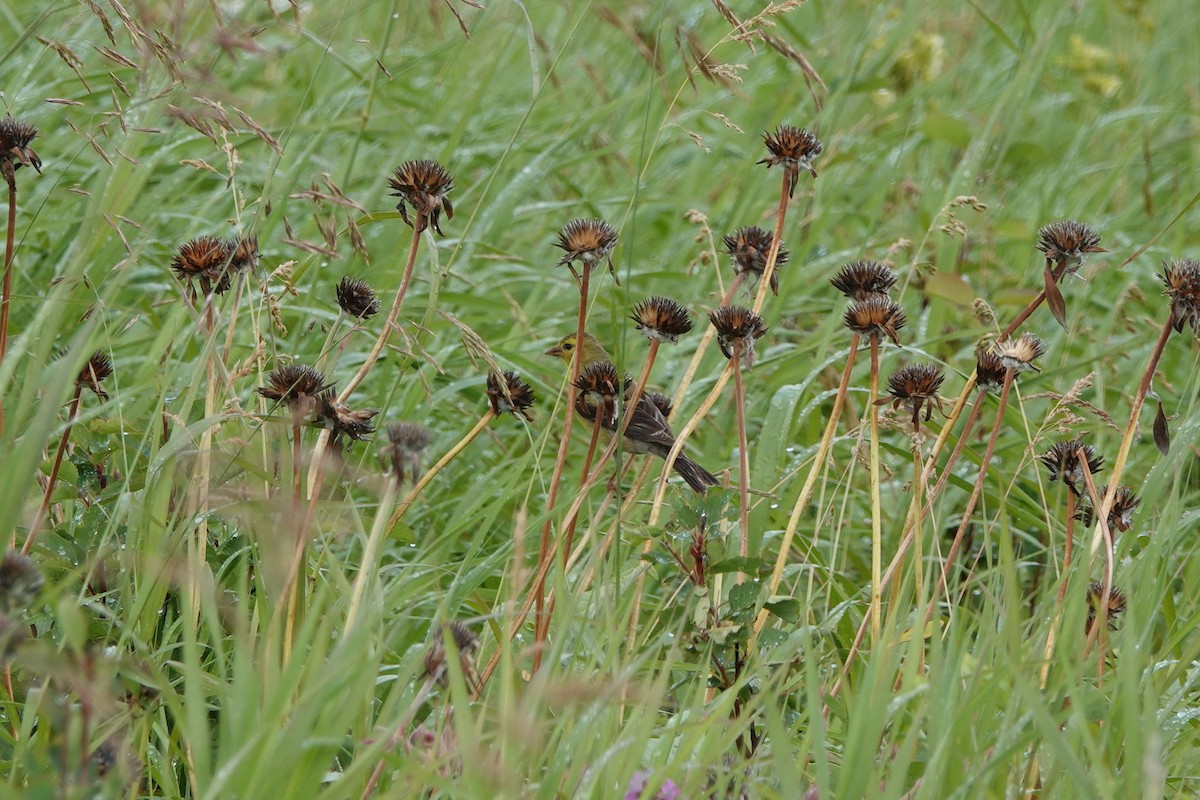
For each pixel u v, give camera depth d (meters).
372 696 5.02
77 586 5.49
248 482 5.77
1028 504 8.24
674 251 11.77
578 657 5.52
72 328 8.47
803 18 15.45
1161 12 18.02
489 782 3.95
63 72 10.11
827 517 7.52
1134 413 5.63
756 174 12.02
